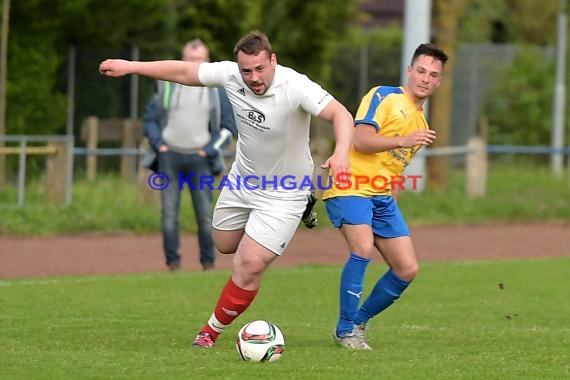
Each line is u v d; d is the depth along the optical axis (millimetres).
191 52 33625
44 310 27234
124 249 42031
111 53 63625
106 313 27078
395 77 80188
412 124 23078
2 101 53438
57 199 47656
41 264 37969
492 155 81875
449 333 25188
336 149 20469
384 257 23359
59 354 21344
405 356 21609
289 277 35250
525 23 103562
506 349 22812
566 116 83312
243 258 21969
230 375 19344
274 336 20750
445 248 45156
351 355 21609
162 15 62625
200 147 34875
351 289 22672
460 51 87250
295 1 72125
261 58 20844
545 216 54812
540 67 86438
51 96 60594
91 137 56906
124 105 63344
